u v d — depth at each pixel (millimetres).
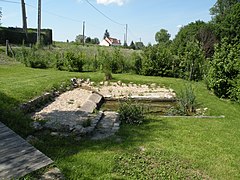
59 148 5617
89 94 12609
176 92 13852
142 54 19031
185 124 8266
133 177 4812
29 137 5902
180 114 10109
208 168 5465
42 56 18906
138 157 5582
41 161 4480
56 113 8594
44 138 6066
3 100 7906
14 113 6742
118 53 19281
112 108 11367
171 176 5000
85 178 4484
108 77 15711
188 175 5105
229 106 11203
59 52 19578
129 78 16297
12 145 4930
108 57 19125
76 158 5180
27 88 10086
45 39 34812
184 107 10312
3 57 19672
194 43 18438
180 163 5520
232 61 12125
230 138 7262
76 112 8828
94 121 7691
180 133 7336
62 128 6641
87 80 15250
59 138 6156
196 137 7121
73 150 5617
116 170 4977
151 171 5102
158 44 19703
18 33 30297
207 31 38594
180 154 5938
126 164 5246
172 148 6215
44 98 9867
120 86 14961
